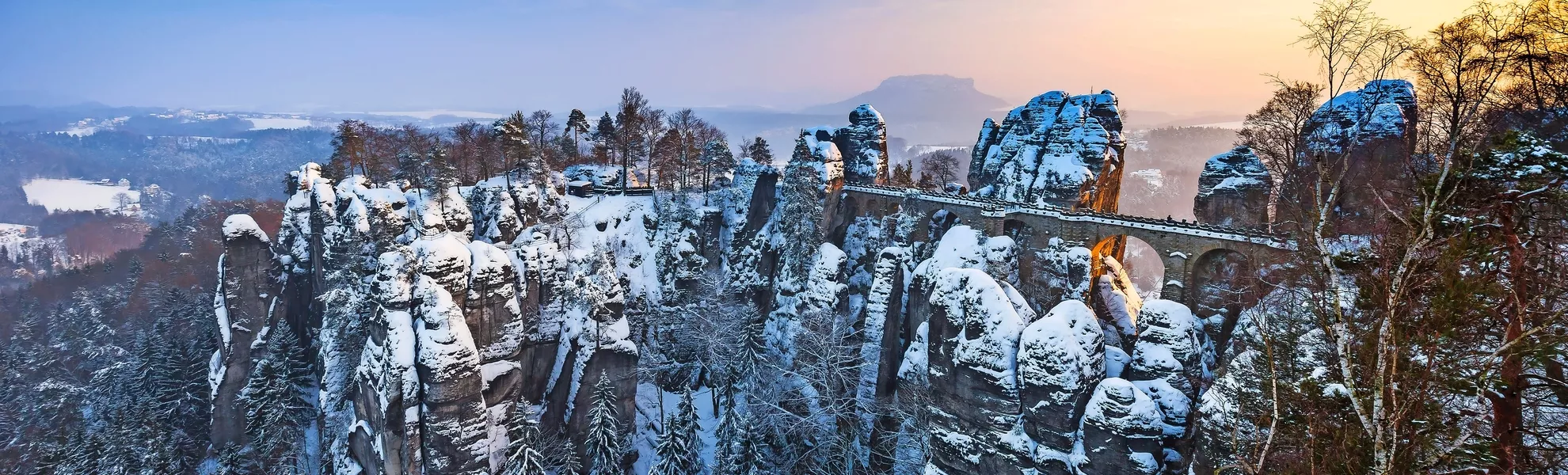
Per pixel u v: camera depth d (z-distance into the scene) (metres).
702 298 91.81
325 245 90.56
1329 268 19.98
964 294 54.84
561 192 106.50
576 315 76.25
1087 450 47.12
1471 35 27.36
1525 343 17.67
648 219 101.06
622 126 117.88
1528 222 19.36
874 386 71.69
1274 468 23.89
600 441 67.00
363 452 68.81
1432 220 18.38
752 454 63.47
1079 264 66.19
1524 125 27.47
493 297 70.19
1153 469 45.19
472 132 125.88
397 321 65.00
